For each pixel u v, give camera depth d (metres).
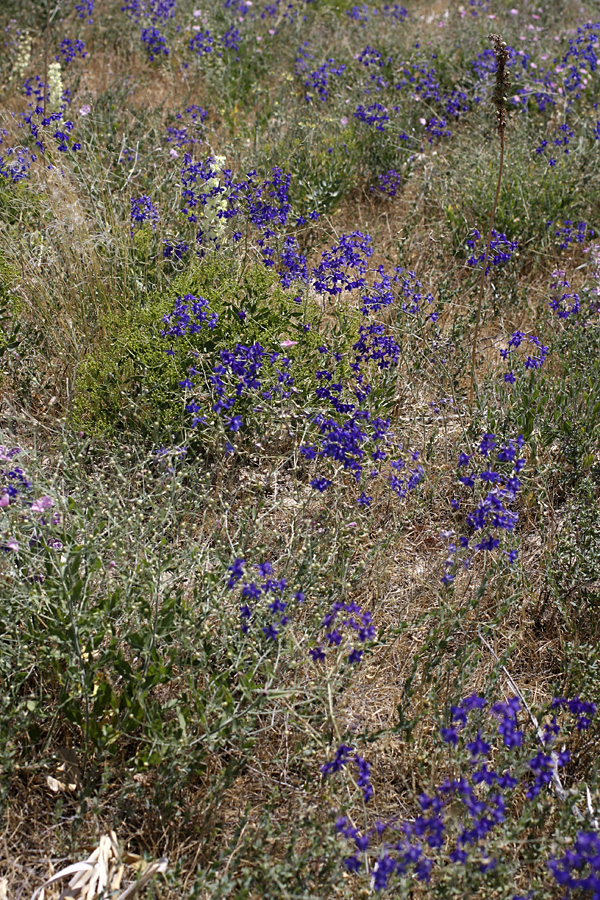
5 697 2.43
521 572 3.19
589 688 2.79
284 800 2.53
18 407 3.89
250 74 8.16
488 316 4.95
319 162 6.09
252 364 3.38
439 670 2.88
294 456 3.46
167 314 3.86
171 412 3.60
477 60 8.34
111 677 2.70
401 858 2.06
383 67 8.47
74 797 2.52
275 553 3.27
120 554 2.70
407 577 3.37
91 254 4.25
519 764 2.46
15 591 2.56
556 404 3.98
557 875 1.91
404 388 4.13
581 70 7.95
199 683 2.73
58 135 5.55
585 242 5.87
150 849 2.43
